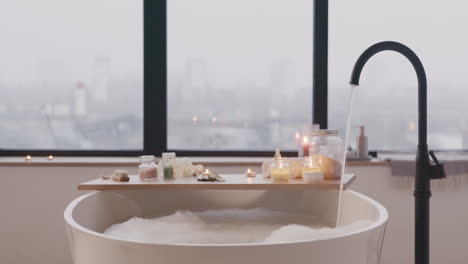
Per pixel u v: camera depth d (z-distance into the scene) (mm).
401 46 960
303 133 2305
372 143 2627
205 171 1621
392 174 2361
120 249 829
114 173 1473
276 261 793
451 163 2381
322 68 2596
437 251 2436
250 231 1349
